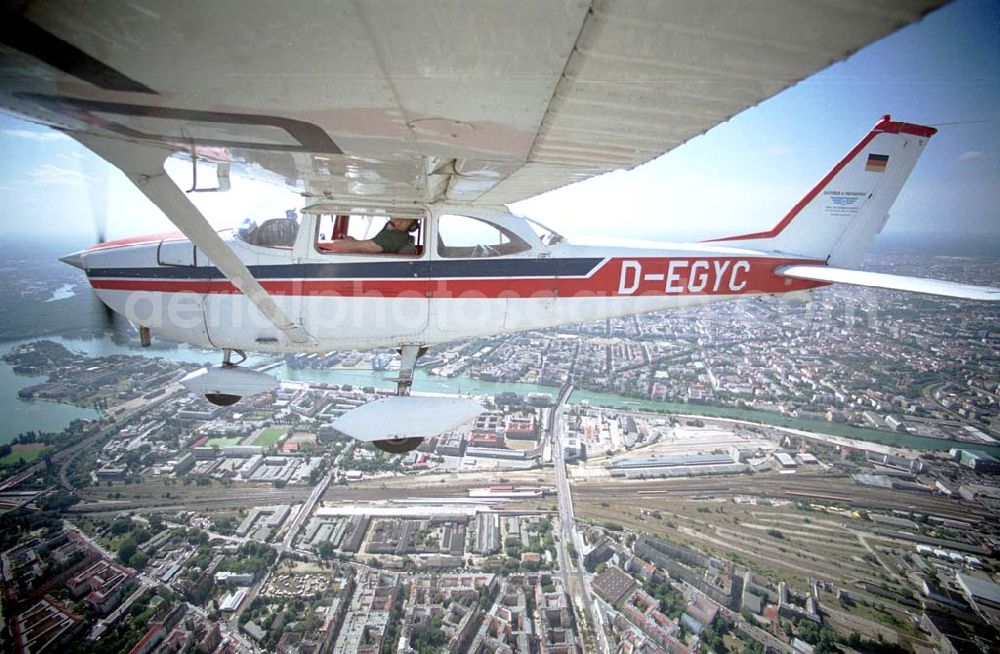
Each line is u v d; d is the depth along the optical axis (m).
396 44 1.16
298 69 1.32
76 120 1.91
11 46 1.26
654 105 1.55
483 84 1.39
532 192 3.61
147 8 1.02
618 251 4.90
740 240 6.10
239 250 4.01
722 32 1.05
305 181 3.33
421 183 3.33
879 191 6.30
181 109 1.71
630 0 0.93
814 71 1.24
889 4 0.89
